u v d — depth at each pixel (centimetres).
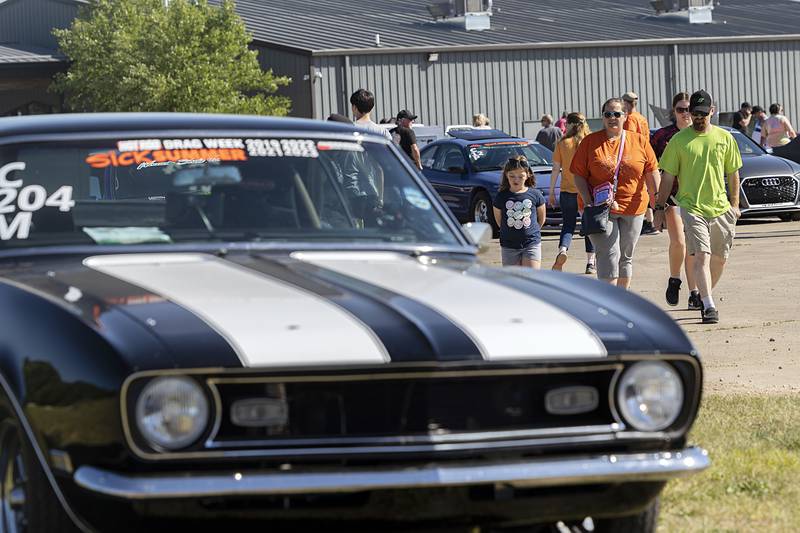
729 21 9000
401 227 1087
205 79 7412
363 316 822
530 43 7950
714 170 2316
